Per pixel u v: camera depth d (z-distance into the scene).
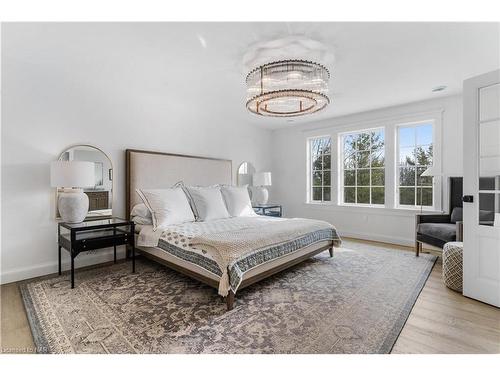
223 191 4.02
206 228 2.85
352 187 4.94
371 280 2.68
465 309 2.07
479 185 2.23
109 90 3.36
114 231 2.89
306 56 2.57
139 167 3.57
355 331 1.75
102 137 3.31
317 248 3.22
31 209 2.78
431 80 3.21
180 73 3.02
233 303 2.13
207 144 4.57
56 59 2.69
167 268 3.08
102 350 1.56
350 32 2.17
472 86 2.25
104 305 2.12
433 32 2.18
